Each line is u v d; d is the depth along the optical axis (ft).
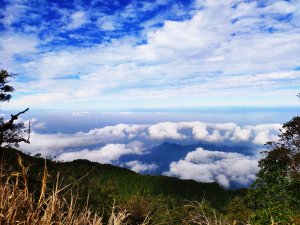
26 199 6.21
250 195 58.90
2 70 55.52
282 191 57.26
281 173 59.47
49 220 6.07
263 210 44.27
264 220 42.14
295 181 55.67
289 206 53.52
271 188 58.08
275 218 40.32
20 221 5.91
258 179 62.03
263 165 63.00
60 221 6.13
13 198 6.09
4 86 56.39
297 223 40.57
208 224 7.56
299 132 62.85
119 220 6.59
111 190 104.63
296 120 63.52
